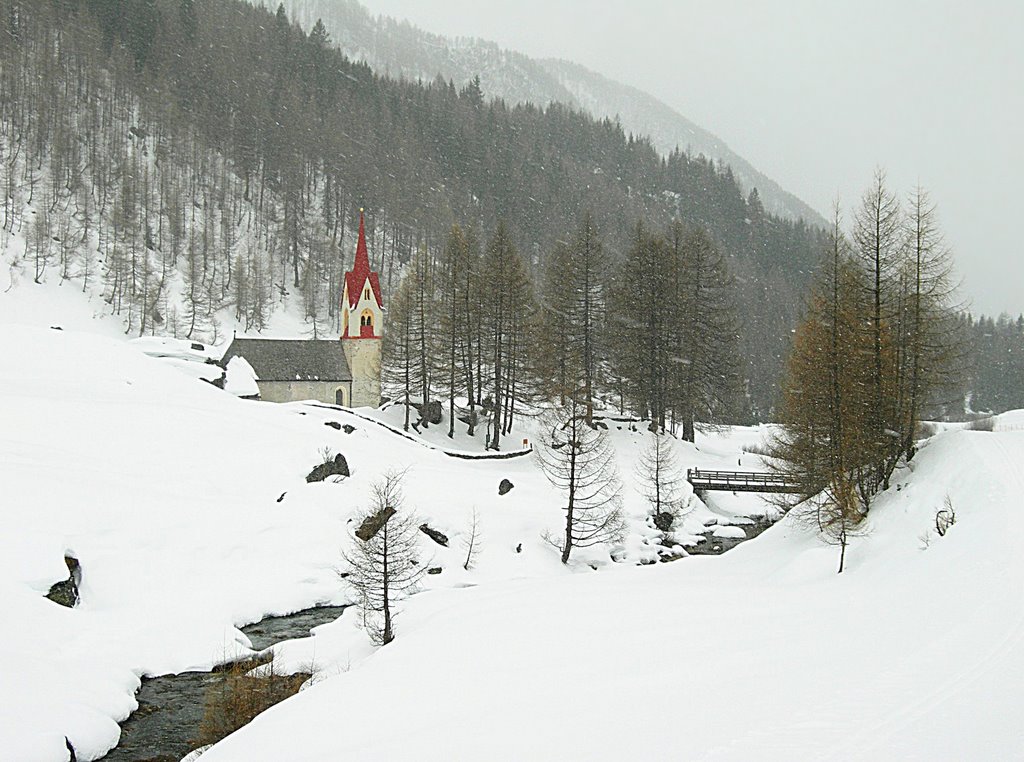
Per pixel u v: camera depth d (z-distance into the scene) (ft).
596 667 60.90
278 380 215.51
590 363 193.47
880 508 101.65
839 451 104.63
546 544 132.16
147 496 114.21
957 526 82.79
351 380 226.38
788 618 71.72
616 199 570.87
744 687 50.62
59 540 94.79
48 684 71.67
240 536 112.88
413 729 50.57
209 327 318.65
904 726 40.06
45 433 128.06
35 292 298.76
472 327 203.00
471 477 154.61
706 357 201.26
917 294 107.24
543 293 225.15
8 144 371.97
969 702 42.65
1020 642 52.08
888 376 106.52
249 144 446.60
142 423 140.67
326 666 84.89
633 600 88.84
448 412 204.64
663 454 160.25
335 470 140.46
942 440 112.06
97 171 377.09
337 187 437.17
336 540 118.11
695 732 42.80
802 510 110.93
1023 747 36.52
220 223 390.83
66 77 417.28
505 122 625.41
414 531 120.88
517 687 57.47
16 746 62.18
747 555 113.50
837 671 51.65
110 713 72.23
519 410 205.67
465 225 452.76
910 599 69.31
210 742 69.05
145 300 299.99
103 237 343.46
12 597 83.05
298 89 519.60
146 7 501.15
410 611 96.43
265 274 367.45
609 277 210.79
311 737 51.90
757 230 599.98
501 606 90.12
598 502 142.61
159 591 98.12
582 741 43.70
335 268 388.78
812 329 121.80
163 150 412.98
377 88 595.06
